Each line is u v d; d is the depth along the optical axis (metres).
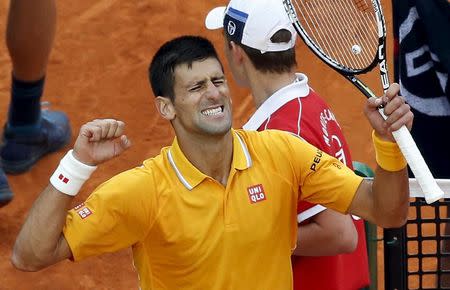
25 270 14.66
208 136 14.71
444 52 23.33
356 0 16.98
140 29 34.84
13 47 27.94
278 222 14.99
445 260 22.48
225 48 18.67
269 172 15.03
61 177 14.32
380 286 28.41
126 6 35.12
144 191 14.61
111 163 31.20
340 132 18.50
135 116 33.03
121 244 14.82
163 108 15.11
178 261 14.79
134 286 27.86
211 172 14.92
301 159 15.23
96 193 14.74
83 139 14.34
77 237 14.55
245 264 14.81
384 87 15.16
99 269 28.08
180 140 14.93
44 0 27.36
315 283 17.62
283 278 15.16
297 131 17.31
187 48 14.91
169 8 35.25
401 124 14.05
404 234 19.22
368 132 33.12
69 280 27.75
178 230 14.66
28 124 29.70
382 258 28.67
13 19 27.42
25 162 30.00
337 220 16.91
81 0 35.00
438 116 23.83
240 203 14.78
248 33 17.83
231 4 18.27
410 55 23.83
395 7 23.95
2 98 32.53
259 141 15.27
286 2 15.64
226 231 14.70
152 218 14.66
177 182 14.75
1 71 33.16
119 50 34.44
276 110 17.67
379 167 14.70
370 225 20.88
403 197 14.88
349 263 18.56
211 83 14.86
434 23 23.38
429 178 14.02
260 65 17.97
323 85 33.78
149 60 34.41
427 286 26.80
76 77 33.69
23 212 29.44
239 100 33.50
